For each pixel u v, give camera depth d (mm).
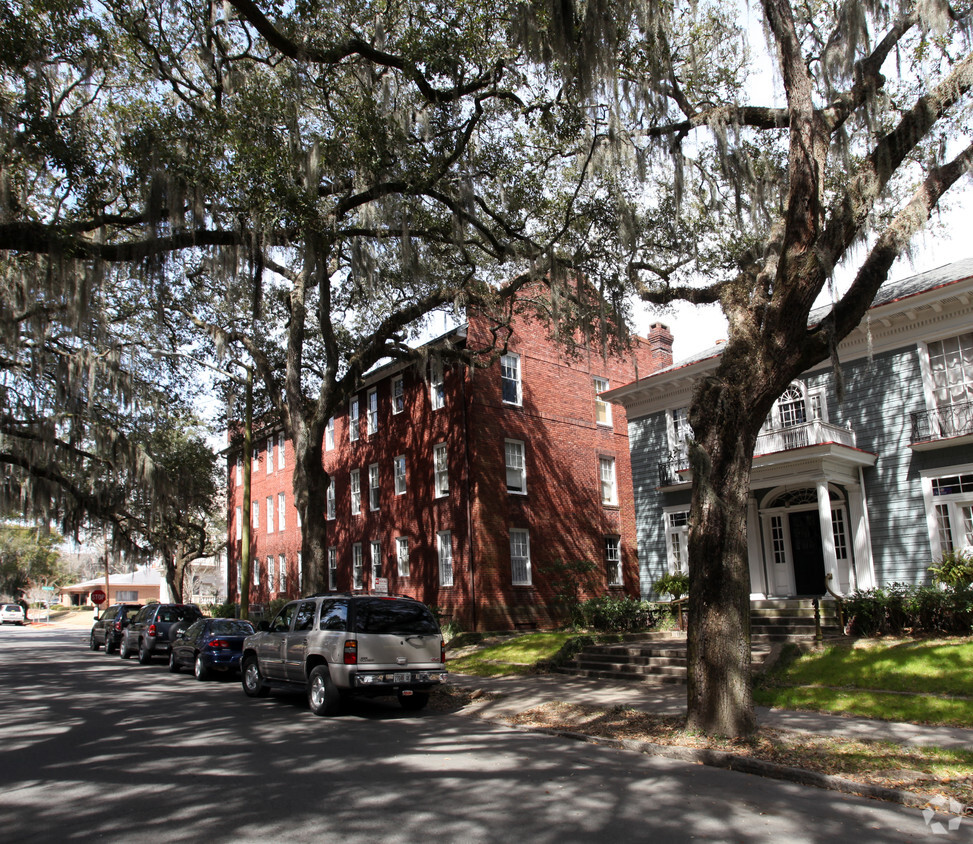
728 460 9148
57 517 25219
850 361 19031
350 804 6402
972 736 8703
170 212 11992
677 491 23047
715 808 6320
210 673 17250
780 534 21031
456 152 14305
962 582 14250
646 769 7828
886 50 9836
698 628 9086
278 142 12680
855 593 15352
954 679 10906
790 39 8992
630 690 13211
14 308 15656
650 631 18812
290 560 37344
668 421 23688
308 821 5895
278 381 21859
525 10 11117
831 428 18156
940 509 17031
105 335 15992
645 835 5586
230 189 12414
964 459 16641
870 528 18266
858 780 6934
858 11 9625
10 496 23094
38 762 8109
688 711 9125
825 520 17359
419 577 27500
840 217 9016
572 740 9570
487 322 26938
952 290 16500
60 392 19812
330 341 17312
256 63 14836
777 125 11859
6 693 14562
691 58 12781
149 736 9711
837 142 11000
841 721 9812
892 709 10172
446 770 7715
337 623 11836
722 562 9000
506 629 25125
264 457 41250
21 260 14000
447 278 19031
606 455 30703
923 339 17609
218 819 5941
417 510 28031
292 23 12500
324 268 15555
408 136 14000
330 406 17641
